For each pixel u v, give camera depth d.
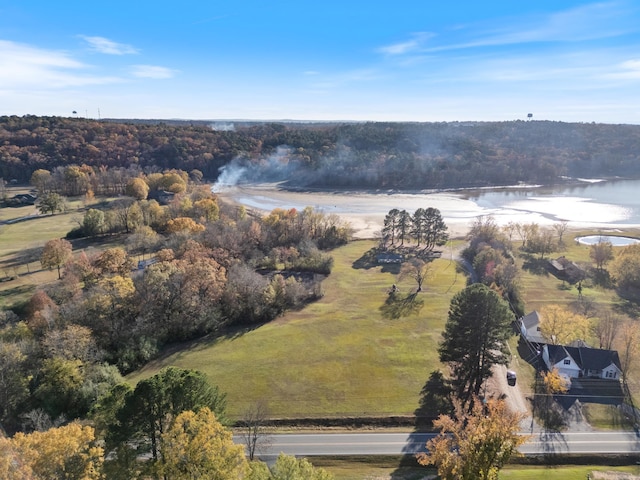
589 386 61.47
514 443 33.50
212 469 28.66
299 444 50.19
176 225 112.62
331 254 124.88
